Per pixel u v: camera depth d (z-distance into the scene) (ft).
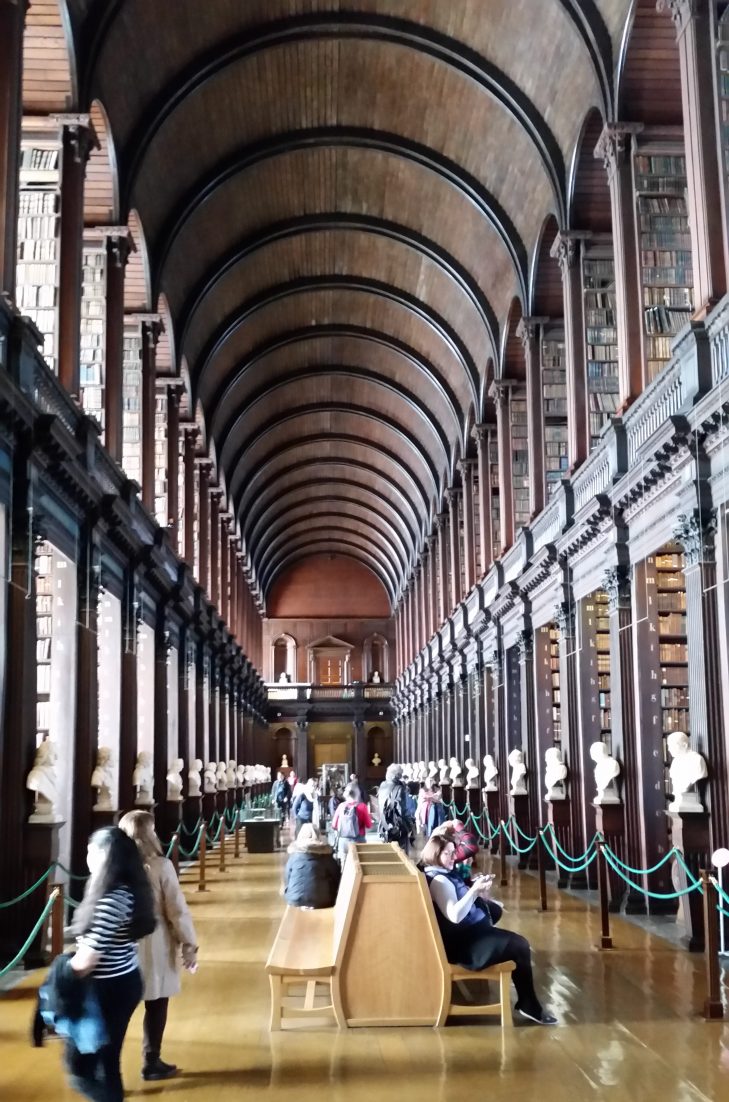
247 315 85.20
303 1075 19.94
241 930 38.01
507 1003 23.39
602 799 41.60
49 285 44.37
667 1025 23.24
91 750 43.52
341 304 92.27
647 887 40.14
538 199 59.31
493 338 74.38
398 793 63.36
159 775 63.62
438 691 108.37
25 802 32.68
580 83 48.88
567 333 53.06
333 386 111.45
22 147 44.39
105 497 45.34
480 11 51.83
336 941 24.95
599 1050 21.33
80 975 15.19
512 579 63.21
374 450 126.21
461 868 29.89
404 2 53.93
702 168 34.63
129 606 53.83
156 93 53.78
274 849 73.77
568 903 43.75
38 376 36.58
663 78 44.06
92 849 16.12
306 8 54.44
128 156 53.36
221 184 65.46
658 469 37.19
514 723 70.08
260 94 60.49
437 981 23.54
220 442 102.68
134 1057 21.35
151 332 63.16
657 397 38.29
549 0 46.80
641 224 44.11
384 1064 20.57
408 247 77.56
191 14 50.62
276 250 80.23
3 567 33.22
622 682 42.24
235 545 125.29
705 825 33.17
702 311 34.06
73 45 42.27
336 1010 23.34
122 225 52.60
